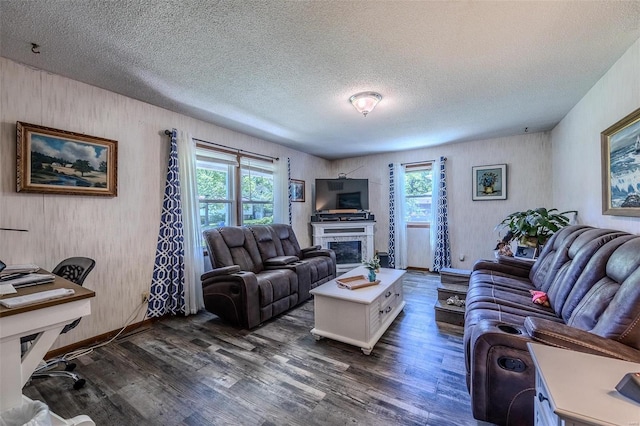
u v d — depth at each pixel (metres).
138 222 2.86
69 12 1.57
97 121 2.55
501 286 2.44
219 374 1.99
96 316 2.52
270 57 2.07
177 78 2.40
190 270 3.17
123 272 2.73
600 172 2.50
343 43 1.90
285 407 1.65
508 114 3.36
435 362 2.10
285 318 3.06
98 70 2.25
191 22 1.68
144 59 2.10
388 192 5.52
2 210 2.04
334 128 3.86
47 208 2.25
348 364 2.10
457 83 2.52
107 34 1.79
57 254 2.30
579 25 1.72
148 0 1.48
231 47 1.94
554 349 0.96
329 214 5.36
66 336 2.32
